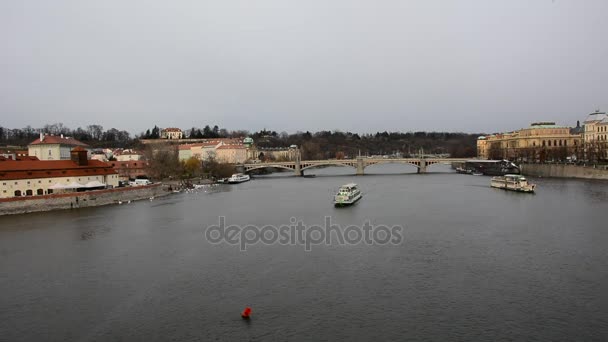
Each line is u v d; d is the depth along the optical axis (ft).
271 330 174.19
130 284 225.35
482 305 192.75
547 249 273.75
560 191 565.94
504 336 166.50
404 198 528.63
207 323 181.06
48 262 264.52
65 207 468.75
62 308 198.18
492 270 236.22
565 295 201.57
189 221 388.78
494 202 478.59
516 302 195.11
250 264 254.06
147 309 195.21
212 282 225.76
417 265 246.47
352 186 522.88
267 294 208.95
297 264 252.42
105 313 192.34
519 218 374.84
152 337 170.91
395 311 188.44
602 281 217.15
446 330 171.73
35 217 416.05
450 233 320.70
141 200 549.95
